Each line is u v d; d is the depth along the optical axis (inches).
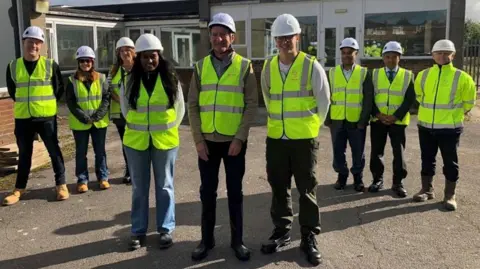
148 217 193.2
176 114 179.3
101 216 209.5
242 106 160.9
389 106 224.5
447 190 211.8
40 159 298.5
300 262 161.9
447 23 486.3
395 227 190.1
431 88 211.6
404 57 506.0
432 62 498.0
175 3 671.1
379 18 511.8
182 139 387.9
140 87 173.5
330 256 165.5
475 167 281.4
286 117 160.7
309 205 162.7
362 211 209.0
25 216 210.5
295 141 160.7
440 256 163.6
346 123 231.8
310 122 160.7
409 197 227.1
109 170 288.8
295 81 159.6
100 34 646.5
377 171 235.6
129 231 192.2
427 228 188.4
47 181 264.8
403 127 226.4
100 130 246.7
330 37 534.3
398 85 223.1
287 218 171.3
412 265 157.6
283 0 543.2
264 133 407.8
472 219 197.0
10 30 324.2
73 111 236.8
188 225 197.8
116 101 249.3
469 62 613.6
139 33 671.1
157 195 176.9
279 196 169.6
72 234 189.8
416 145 348.5
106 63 661.9
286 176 166.7
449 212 205.6
